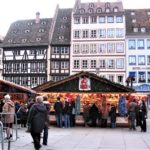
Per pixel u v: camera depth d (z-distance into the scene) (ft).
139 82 239.30
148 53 240.73
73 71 243.40
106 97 88.43
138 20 254.68
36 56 249.34
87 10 246.68
